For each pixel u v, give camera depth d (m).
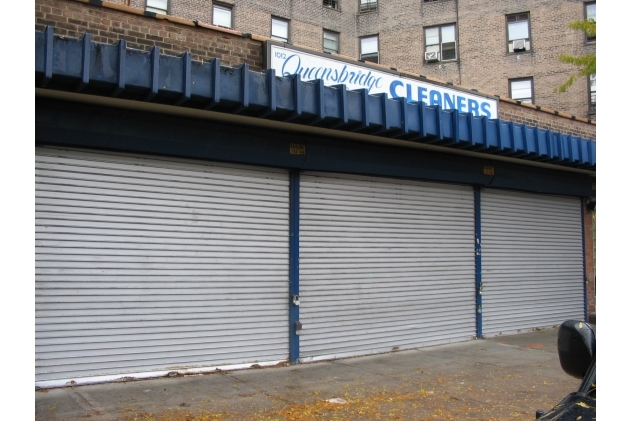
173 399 6.43
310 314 8.74
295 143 8.46
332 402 6.52
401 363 8.77
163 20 7.48
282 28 25.31
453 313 10.69
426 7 28.08
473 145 9.64
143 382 7.09
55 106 6.66
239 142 7.91
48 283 6.68
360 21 28.80
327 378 7.68
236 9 23.44
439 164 10.30
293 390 7.00
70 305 6.81
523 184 11.86
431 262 10.40
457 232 10.88
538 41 26.17
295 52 8.66
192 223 7.74
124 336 7.14
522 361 9.04
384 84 9.78
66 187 6.87
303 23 26.05
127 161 7.31
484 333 11.17
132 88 6.42
